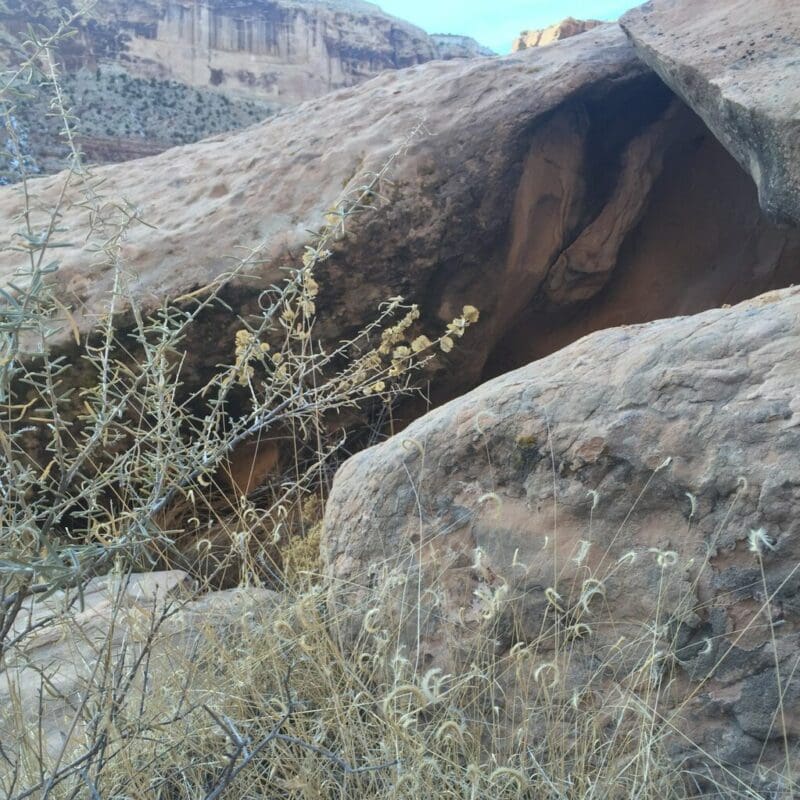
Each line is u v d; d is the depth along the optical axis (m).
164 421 2.01
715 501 1.88
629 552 1.89
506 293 5.10
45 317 1.59
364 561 2.42
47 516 1.83
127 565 2.36
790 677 1.70
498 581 2.14
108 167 6.51
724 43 4.27
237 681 2.02
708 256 5.45
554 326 5.62
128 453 1.98
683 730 1.84
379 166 4.83
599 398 2.12
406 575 2.18
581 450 2.07
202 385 4.57
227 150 5.95
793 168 3.51
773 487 1.81
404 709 1.97
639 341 2.22
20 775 1.86
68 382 4.32
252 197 5.06
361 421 4.77
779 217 3.71
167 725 1.94
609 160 5.38
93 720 1.78
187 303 4.51
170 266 4.69
